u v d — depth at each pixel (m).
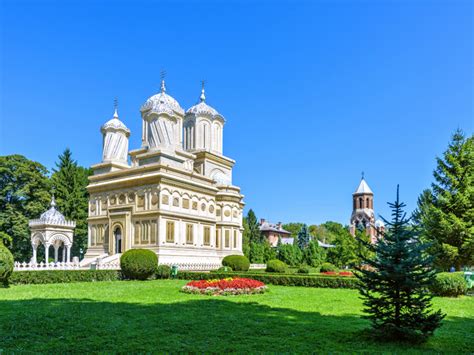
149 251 36.47
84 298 21.36
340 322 15.04
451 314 17.36
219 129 62.16
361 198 109.50
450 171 31.88
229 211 55.72
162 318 15.47
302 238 116.06
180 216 45.62
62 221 47.56
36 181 59.09
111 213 47.12
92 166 53.75
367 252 65.88
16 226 55.59
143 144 56.06
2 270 25.84
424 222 32.34
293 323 14.76
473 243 29.33
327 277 28.86
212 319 15.37
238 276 33.69
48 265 37.16
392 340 12.05
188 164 53.25
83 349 10.89
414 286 11.66
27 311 16.61
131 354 10.47
